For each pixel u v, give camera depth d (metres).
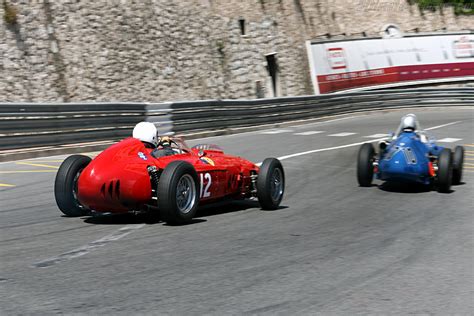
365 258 9.72
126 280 8.15
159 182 11.45
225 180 13.31
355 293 7.87
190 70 47.94
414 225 12.67
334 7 69.94
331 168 22.58
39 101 35.22
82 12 39.62
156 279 8.23
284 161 24.33
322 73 63.34
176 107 33.78
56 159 24.19
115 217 12.72
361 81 66.06
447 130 37.22
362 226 12.45
